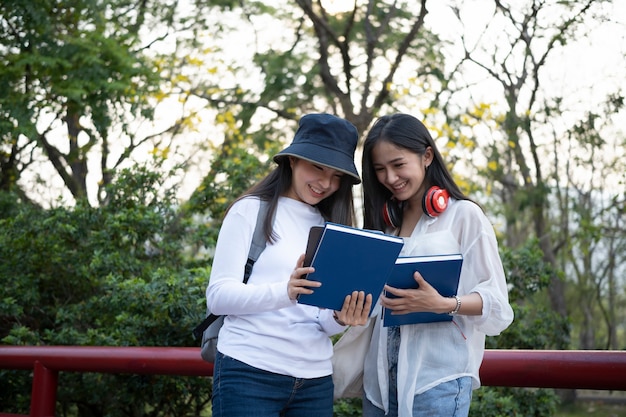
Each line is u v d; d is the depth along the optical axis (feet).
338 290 6.20
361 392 7.57
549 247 41.19
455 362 6.68
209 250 16.31
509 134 34.40
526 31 34.17
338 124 6.96
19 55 23.11
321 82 34.50
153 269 14.99
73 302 16.21
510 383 7.73
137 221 15.08
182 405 13.55
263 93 32.99
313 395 6.74
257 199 6.88
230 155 27.58
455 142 26.13
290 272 6.70
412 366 6.72
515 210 39.01
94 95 23.82
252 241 6.76
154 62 27.50
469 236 6.83
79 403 14.97
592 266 47.93
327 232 5.95
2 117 23.35
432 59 34.35
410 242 6.98
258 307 6.29
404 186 7.06
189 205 16.60
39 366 10.09
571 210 39.32
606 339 53.78
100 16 25.16
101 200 17.15
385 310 6.72
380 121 7.20
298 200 7.11
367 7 33.78
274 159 7.02
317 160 6.74
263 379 6.50
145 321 12.79
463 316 6.82
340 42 33.30
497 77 35.09
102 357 9.68
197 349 9.35
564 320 16.67
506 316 6.54
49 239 15.60
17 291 15.57
